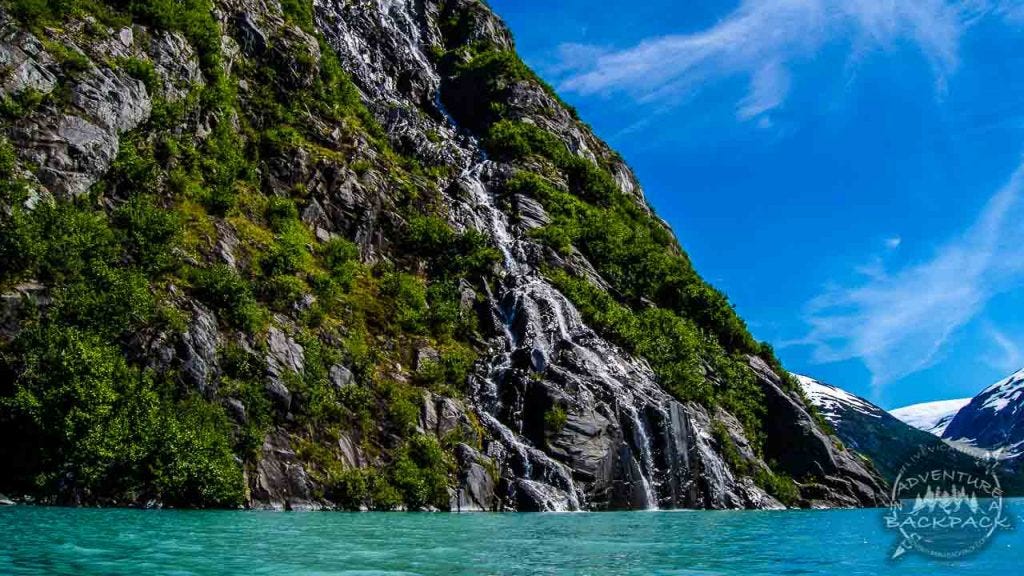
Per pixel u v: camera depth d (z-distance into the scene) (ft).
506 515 110.11
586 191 262.06
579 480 135.95
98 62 129.29
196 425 97.35
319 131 188.03
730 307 234.17
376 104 236.02
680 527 93.25
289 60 196.54
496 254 188.34
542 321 170.81
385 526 79.82
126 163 125.90
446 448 127.85
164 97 144.46
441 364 148.25
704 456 163.32
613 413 149.79
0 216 100.01
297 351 121.90
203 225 133.39
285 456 107.04
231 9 191.83
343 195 173.27
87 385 89.81
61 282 100.27
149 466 90.74
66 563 45.14
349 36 268.82
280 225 152.87
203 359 104.53
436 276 178.09
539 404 143.95
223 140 158.81
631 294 213.25
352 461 115.65
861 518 118.32
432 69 307.58
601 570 51.06
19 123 111.45
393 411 126.41
